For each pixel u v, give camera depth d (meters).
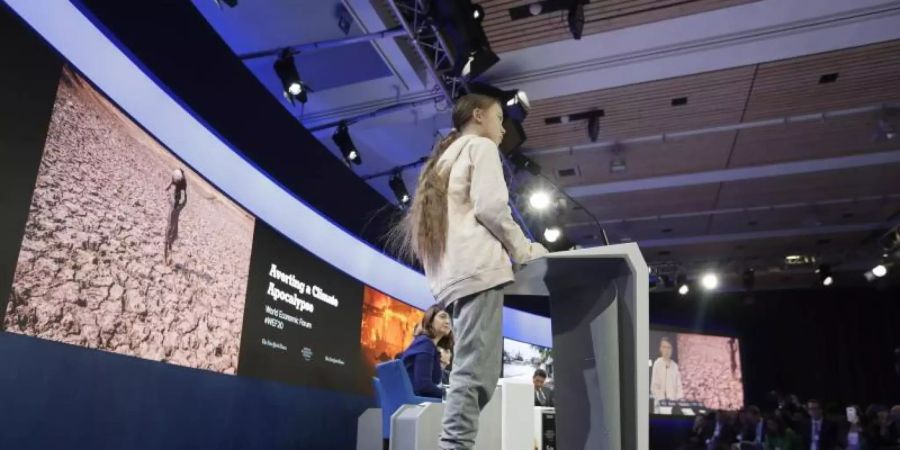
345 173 5.84
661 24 5.31
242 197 4.47
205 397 3.82
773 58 5.67
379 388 3.32
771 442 8.78
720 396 11.53
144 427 3.28
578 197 8.70
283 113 4.86
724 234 10.07
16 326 2.63
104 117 3.18
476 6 5.03
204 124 3.97
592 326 1.41
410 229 1.67
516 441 2.18
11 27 2.66
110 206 3.21
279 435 4.60
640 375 1.24
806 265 11.36
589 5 5.13
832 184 8.16
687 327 12.76
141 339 3.38
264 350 4.62
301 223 5.26
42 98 2.81
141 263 3.43
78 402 2.86
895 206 8.80
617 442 1.29
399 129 7.02
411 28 5.11
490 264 1.38
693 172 7.92
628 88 6.18
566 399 1.47
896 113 6.45
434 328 3.48
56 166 2.88
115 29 3.12
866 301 12.55
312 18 5.39
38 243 2.76
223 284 4.20
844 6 5.03
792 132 6.94
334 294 5.71
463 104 1.70
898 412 7.83
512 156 7.10
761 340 12.80
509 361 8.76
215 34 4.01
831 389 12.36
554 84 6.11
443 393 3.00
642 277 1.27
